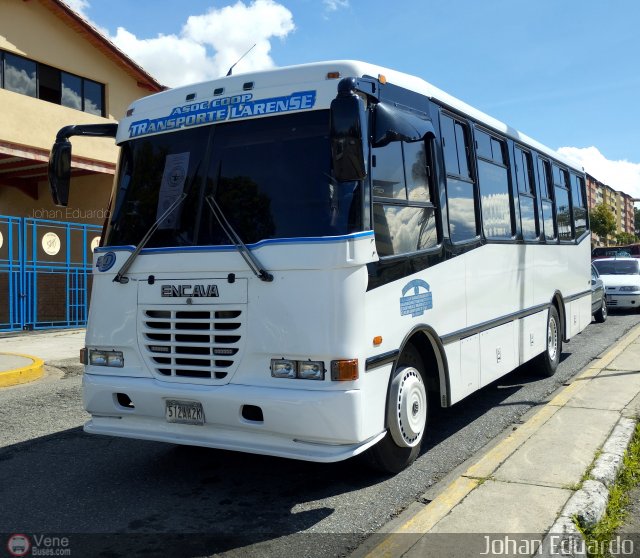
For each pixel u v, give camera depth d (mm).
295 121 4738
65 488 5145
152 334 4816
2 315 14633
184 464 5707
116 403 4977
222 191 4820
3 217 14391
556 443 5582
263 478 5312
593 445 5508
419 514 4215
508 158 7750
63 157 5656
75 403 8109
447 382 5672
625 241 114375
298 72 4805
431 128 5410
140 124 5375
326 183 4527
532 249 8398
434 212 5660
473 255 6395
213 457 5891
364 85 4465
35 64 16844
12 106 15508
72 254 16328
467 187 6457
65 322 15625
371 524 4371
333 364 4258
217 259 4574
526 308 8117
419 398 5363
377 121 4656
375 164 4762
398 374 5082
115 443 6379
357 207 4449
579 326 10938
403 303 4949
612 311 19484
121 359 4934
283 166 4684
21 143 15547
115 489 5113
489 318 6820
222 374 4562
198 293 4625
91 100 18422
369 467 5172
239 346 4484
